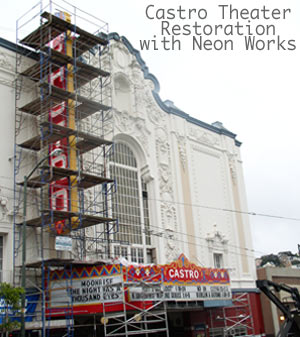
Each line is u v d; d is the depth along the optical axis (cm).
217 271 2800
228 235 3672
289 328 2644
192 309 2777
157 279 2386
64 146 2392
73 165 2422
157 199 3120
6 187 2303
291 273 4069
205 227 3456
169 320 2947
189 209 3359
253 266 3822
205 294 2650
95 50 2947
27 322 2084
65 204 2314
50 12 2544
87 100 2542
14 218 2272
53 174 2320
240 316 3152
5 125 2389
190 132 3625
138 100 3191
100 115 2853
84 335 2477
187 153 3509
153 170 3172
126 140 3095
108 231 2567
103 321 2167
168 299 2409
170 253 3081
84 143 2528
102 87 2855
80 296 2264
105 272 2244
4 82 2447
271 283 2805
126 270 2248
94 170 2731
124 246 2852
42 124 2297
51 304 2227
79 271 2297
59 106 2505
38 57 2616
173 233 3156
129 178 3048
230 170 3950
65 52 2547
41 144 2311
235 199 3888
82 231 2544
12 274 2197
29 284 2242
